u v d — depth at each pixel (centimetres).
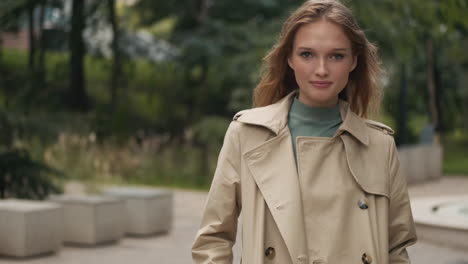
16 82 1482
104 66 2236
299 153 210
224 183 215
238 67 2006
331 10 203
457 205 839
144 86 2597
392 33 1612
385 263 209
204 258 217
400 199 219
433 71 2739
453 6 1263
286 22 213
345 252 206
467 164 2747
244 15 2347
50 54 2197
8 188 1128
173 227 1055
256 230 207
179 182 1900
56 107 1567
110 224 902
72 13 1945
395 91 2816
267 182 207
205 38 2103
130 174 1777
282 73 228
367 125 221
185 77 2311
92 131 1557
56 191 1165
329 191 208
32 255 795
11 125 1148
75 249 856
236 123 220
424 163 1912
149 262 777
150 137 2189
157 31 2402
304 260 200
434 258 763
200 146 2070
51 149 1270
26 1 1425
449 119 3269
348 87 235
